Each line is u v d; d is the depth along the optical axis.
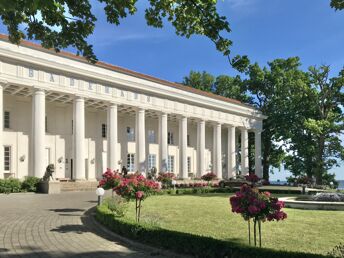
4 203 20.81
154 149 50.31
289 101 58.88
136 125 42.41
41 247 10.44
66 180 36.22
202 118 50.56
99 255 9.69
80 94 36.16
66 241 11.29
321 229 13.37
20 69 31.81
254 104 64.69
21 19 7.78
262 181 53.25
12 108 35.91
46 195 26.77
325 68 52.72
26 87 32.69
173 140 53.81
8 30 7.99
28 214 16.67
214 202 22.97
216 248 8.86
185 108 48.16
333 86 52.22
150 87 43.03
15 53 31.05
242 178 47.50
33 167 32.28
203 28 8.03
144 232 10.83
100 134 43.66
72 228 13.43
